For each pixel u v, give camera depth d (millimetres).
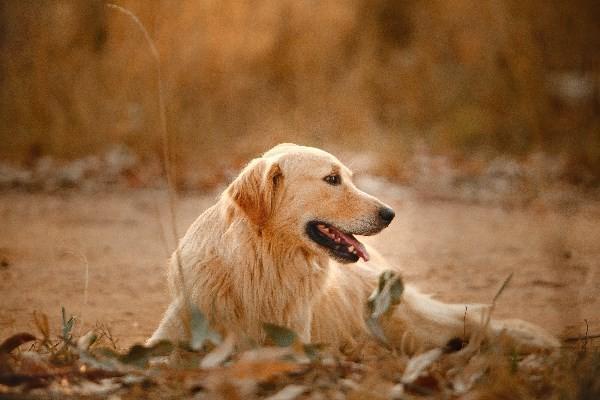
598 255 11648
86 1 20578
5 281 10570
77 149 19859
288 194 7180
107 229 14047
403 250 12531
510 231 13945
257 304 7039
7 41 20797
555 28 21656
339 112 21141
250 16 20422
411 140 21125
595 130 19922
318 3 21469
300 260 7227
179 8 19609
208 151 19547
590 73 21500
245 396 5617
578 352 6379
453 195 17094
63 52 20391
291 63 21453
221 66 20203
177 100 19828
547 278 10617
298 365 5887
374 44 23016
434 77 22734
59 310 9180
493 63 22078
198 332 6141
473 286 10328
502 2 21656
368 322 7273
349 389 5758
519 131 21141
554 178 17672
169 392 5789
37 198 16734
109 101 20016
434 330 8023
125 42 19609
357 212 7281
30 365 5977
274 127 20422
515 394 5660
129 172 18500
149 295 9992
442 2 22422
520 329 7680
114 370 5977
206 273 6988
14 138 20047
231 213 7148
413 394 5746
